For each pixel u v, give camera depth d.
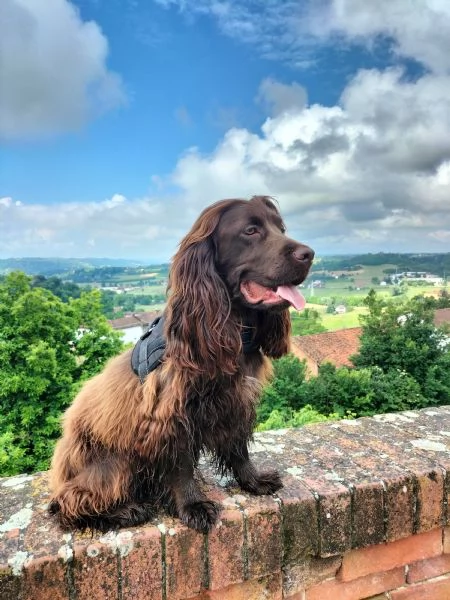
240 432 0.82
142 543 0.69
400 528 0.82
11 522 0.75
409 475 0.83
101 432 0.80
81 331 6.95
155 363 0.76
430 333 10.60
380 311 10.95
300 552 0.77
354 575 0.82
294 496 0.77
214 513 0.73
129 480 0.79
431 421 1.13
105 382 0.84
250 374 0.86
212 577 0.72
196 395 0.76
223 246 0.83
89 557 0.66
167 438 0.75
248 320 0.85
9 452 4.79
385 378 10.13
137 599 0.69
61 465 0.84
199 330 0.76
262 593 0.77
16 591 0.64
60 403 6.38
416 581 0.87
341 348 13.63
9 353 6.29
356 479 0.82
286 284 0.81
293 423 4.17
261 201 0.89
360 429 1.08
